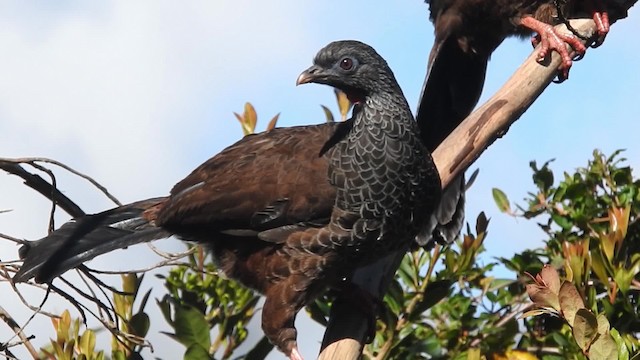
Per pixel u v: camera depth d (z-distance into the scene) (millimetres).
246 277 9852
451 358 10305
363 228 9477
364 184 9430
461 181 10383
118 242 9844
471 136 9742
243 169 9703
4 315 9086
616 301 9773
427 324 10766
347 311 9406
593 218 10609
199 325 9984
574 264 9555
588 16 10703
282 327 9523
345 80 9586
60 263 9523
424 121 10922
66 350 9406
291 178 9547
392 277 9836
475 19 11281
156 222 9984
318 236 9500
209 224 9734
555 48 10148
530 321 10641
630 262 10258
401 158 9445
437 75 11102
